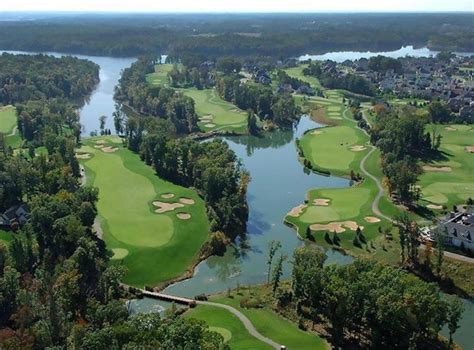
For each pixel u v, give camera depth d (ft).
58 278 330.13
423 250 408.05
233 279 391.45
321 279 317.63
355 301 300.81
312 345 297.74
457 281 377.09
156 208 489.67
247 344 292.81
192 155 561.43
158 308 350.02
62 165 542.57
